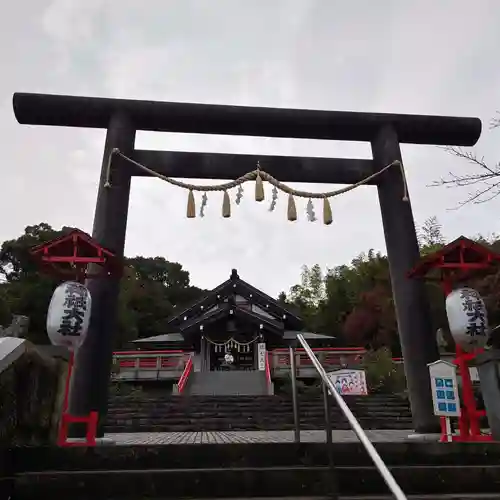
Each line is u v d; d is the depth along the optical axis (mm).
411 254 9125
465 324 6828
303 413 15984
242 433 12102
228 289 32656
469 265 6910
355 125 9977
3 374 3912
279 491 4105
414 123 10047
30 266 36594
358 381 18406
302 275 61281
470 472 4258
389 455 4582
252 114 9672
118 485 4031
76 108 9258
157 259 64438
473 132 10141
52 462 4324
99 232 8438
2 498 3811
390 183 9695
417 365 8531
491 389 5285
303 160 9867
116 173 8852
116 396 19219
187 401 17797
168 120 9516
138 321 45719
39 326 32469
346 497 3955
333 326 45688
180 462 4461
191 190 9148
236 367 31047
